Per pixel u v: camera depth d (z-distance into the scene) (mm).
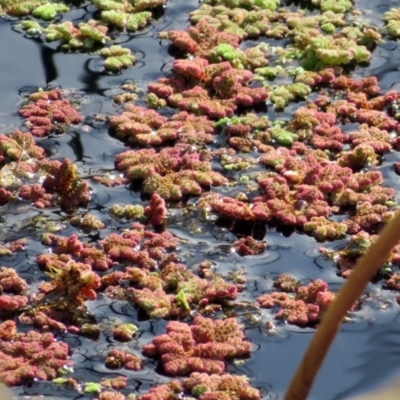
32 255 8578
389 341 7766
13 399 7008
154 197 8984
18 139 10000
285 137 10289
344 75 11656
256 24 12422
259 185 9523
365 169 9977
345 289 3723
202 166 9742
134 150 10148
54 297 7969
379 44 12273
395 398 4277
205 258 8656
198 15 12531
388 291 8344
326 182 9453
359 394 7176
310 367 3936
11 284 8062
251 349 7605
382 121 10633
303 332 7812
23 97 10930
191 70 11062
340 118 10836
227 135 10484
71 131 10414
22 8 12531
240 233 9023
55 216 9109
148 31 12383
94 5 12805
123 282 8273
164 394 6980
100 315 7914
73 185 9359
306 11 12961
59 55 11781
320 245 8898
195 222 9141
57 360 7324
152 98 10820
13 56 11711
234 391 7086
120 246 8594
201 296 8125
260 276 8469
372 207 9188
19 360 7312
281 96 11047
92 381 7211
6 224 8977
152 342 7516
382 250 3598
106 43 12062
